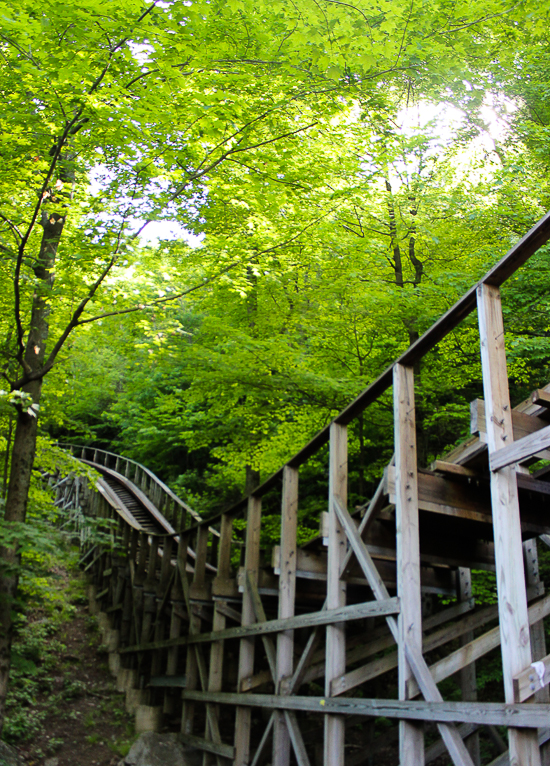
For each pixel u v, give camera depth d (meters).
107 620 12.77
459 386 10.75
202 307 11.87
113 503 14.73
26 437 7.86
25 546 6.86
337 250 9.76
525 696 3.57
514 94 11.05
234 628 8.00
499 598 3.83
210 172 7.57
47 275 8.29
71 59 5.50
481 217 10.00
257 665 11.02
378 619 9.02
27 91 6.46
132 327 8.44
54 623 12.74
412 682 4.67
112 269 8.33
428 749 7.12
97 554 14.59
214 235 8.80
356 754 7.88
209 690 8.46
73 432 28.89
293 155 7.68
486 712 3.79
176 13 5.23
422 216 10.17
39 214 8.25
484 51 9.58
